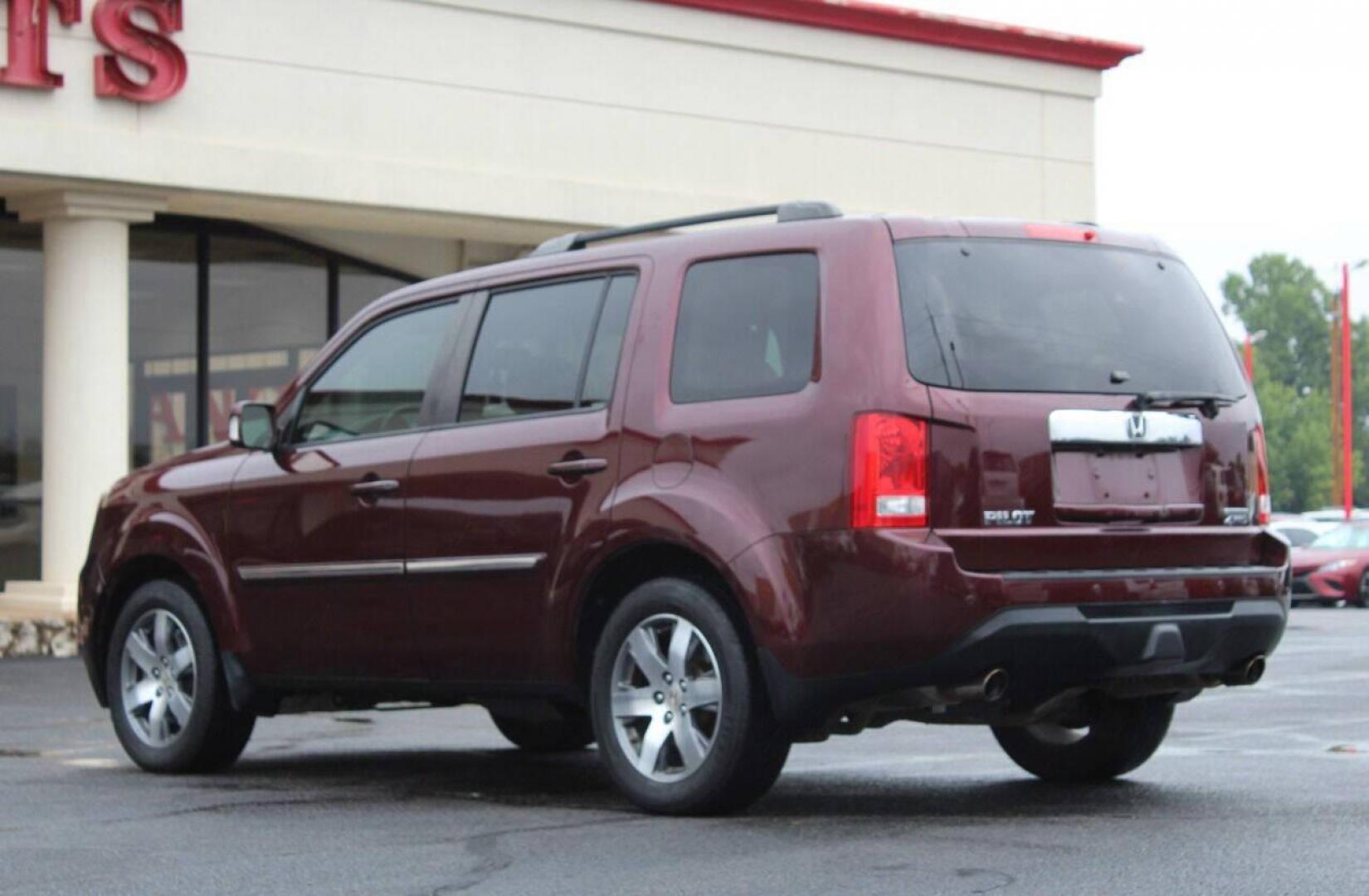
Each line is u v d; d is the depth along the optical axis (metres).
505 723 10.03
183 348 21.14
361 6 19.42
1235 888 5.77
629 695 7.54
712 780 7.25
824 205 7.50
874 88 22.66
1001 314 7.30
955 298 7.24
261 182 18.75
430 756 9.98
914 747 10.10
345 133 19.30
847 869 6.17
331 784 8.74
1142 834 6.82
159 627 9.27
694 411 7.46
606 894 5.86
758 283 7.47
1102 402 7.34
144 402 20.92
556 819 7.41
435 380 8.45
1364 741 10.38
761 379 7.34
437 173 19.77
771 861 6.35
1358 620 26.30
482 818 7.49
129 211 18.42
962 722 7.45
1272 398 147.00
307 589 8.69
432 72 19.83
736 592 7.16
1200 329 7.82
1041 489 7.16
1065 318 7.43
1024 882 5.91
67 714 12.46
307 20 19.11
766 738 7.22
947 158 23.20
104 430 18.39
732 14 21.62
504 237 21.39
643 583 7.54
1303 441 143.12
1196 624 7.34
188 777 9.09
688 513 7.31
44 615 18.16
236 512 8.99
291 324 21.80
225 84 18.64
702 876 6.11
